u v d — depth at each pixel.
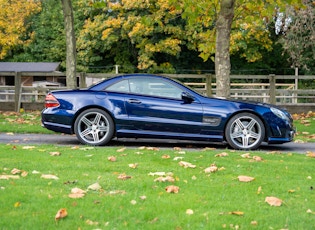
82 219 3.63
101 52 30.83
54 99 8.37
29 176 5.18
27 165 5.82
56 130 8.40
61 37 33.94
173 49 27.66
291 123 8.46
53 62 32.59
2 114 14.18
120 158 6.59
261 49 31.48
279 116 8.21
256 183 5.06
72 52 13.59
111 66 30.38
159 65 30.61
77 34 32.09
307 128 12.03
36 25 34.47
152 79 8.38
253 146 8.16
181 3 11.40
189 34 27.48
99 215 3.73
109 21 28.11
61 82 30.38
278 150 8.41
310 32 20.97
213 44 12.79
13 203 3.99
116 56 30.81
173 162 6.34
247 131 8.18
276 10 21.66
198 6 10.02
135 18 27.19
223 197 4.43
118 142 9.09
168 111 8.20
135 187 4.73
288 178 5.39
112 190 4.61
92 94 8.34
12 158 6.36
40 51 34.00
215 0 11.41
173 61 30.69
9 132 10.41
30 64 31.45
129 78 8.44
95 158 6.55
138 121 8.21
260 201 4.32
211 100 8.25
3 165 5.77
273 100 15.43
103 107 8.23
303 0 19.50
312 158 7.07
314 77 15.33
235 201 4.30
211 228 3.47
